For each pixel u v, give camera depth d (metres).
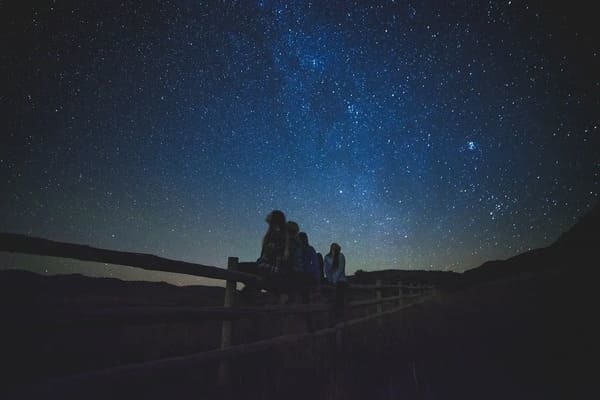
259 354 3.35
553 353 4.04
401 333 6.60
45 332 1.47
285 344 3.58
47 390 1.46
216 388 2.81
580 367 3.48
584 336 4.42
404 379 3.81
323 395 3.39
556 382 3.26
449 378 3.75
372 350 5.09
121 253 1.95
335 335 4.91
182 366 2.21
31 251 1.51
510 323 6.35
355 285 6.71
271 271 3.93
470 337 5.75
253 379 3.15
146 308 1.99
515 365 3.89
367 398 3.33
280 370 3.47
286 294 4.17
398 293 10.20
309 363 3.92
